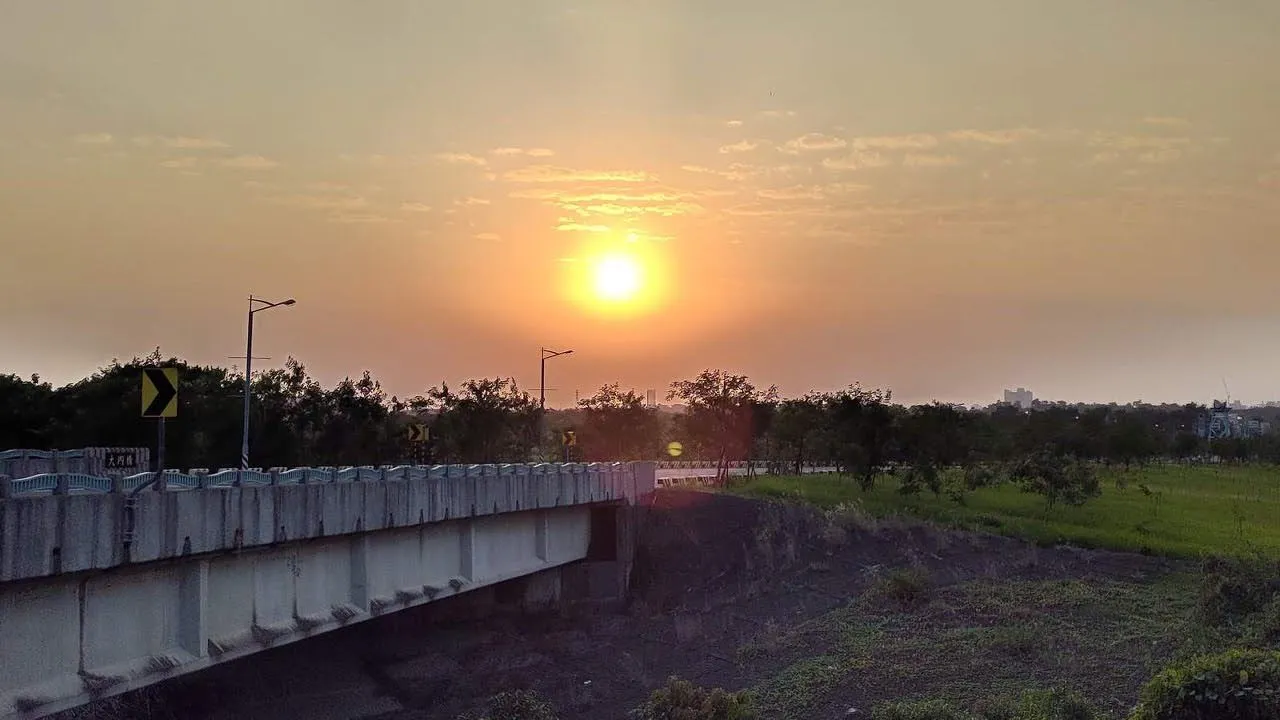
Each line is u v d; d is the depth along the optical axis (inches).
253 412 2682.1
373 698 1518.2
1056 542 2046.0
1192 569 1815.9
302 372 2979.8
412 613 1897.1
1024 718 1126.4
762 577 2102.6
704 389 3555.6
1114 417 5935.0
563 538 2144.4
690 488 2815.0
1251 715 984.9
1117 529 2181.3
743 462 4658.0
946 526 2196.1
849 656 1465.3
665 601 2117.4
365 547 1416.1
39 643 908.6
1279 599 1440.7
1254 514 2469.2
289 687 1480.1
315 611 1322.6
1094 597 1649.9
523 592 2113.7
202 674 1409.9
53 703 906.7
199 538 1055.6
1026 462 2576.3
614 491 2208.4
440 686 1588.3
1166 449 5088.6
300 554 1291.8
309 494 1253.7
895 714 1159.6
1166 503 2738.7
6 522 841.5
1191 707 1010.7
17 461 1515.7
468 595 2037.4
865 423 2795.3
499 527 1875.0
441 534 1672.0
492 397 3503.9
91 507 921.5
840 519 2279.8
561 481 2018.9
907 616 1654.8
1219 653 1278.3
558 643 1836.9
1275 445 5438.0
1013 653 1405.0
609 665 1689.2
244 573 1178.0
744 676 1499.8
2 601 872.9
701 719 1159.6
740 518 2377.0
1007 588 1736.0
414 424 3085.6
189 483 1086.4
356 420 3004.4
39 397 2874.0
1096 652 1392.7
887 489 2847.0
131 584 1012.5
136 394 2527.1
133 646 1013.8
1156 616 1550.2
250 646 1162.6
